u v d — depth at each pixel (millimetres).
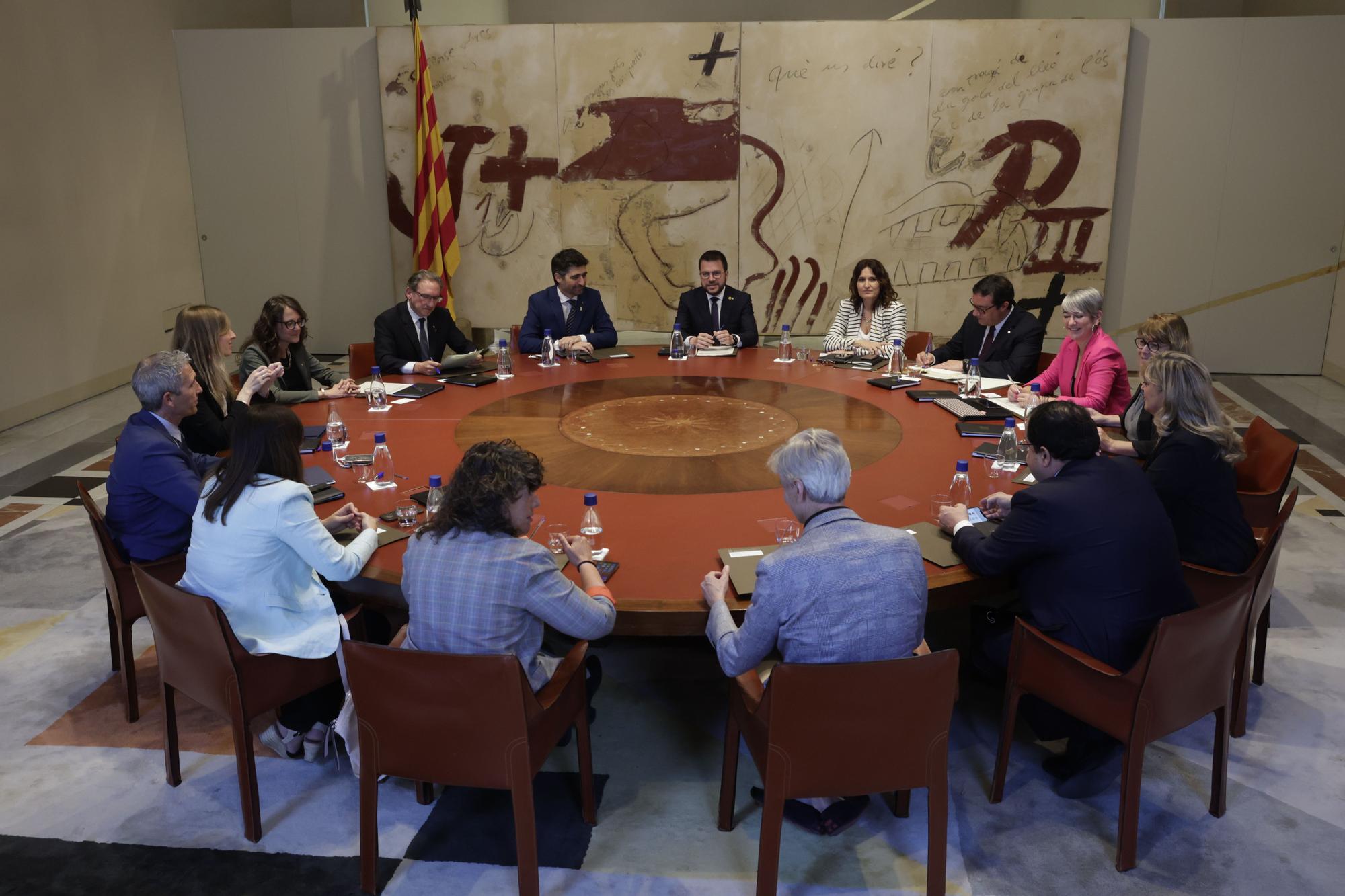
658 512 3037
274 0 9477
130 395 7508
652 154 7852
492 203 8094
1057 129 7500
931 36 7434
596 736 3037
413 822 2643
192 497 2984
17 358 6699
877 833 2590
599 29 7629
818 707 2096
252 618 2568
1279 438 3432
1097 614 2492
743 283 8102
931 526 2875
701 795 2750
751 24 7512
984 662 2949
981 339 5188
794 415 4113
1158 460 3004
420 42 7602
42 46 6855
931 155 7668
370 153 8195
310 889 2404
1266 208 7551
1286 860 2471
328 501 3113
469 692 2127
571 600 2297
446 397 4516
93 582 4184
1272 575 2889
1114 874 2430
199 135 8289
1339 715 3111
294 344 4652
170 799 2754
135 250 7863
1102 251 7719
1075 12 8969
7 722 3148
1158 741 2979
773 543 2777
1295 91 7293
